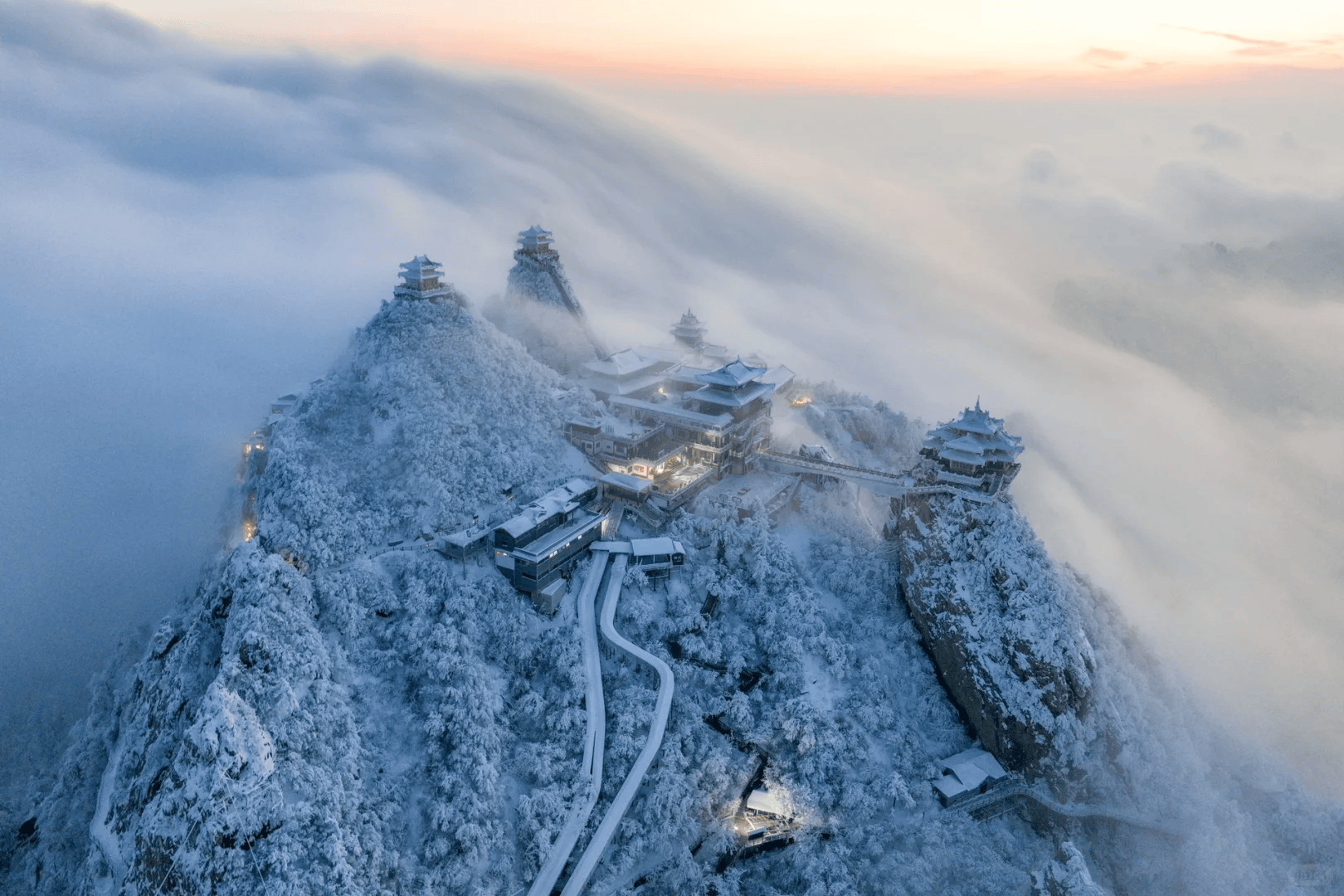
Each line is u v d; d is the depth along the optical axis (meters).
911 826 107.44
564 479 145.12
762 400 169.75
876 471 152.38
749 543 138.75
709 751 111.56
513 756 105.50
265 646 93.75
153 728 96.44
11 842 107.88
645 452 159.00
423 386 140.50
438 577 119.50
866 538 151.12
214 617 102.12
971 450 134.00
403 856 91.25
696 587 133.62
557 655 117.31
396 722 103.81
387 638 111.38
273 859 80.25
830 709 118.00
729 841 105.31
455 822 94.25
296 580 104.88
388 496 127.94
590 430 153.25
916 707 126.38
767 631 126.94
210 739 82.19
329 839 83.94
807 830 107.25
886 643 133.00
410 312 153.12
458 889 91.88
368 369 148.00
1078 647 117.62
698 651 123.12
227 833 80.19
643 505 145.88
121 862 89.12
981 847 107.06
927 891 100.25
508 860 95.56
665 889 99.50
